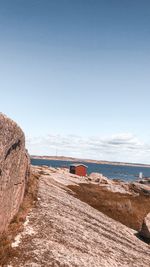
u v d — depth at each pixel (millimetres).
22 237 20844
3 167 17344
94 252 23047
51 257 18938
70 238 23766
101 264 21078
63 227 25672
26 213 26469
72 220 29172
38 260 18000
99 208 42562
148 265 25500
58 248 20703
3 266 16094
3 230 20250
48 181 50594
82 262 19953
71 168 100938
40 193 35969
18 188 25250
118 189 65562
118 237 30500
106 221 35500
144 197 62375
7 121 16516
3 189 18344
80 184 62125
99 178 78062
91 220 32719
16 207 25047
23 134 23375
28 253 18547
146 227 33812
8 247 18031
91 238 26062
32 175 45625
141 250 29297
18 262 17094
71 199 40625
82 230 27203
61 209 31891
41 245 20234
